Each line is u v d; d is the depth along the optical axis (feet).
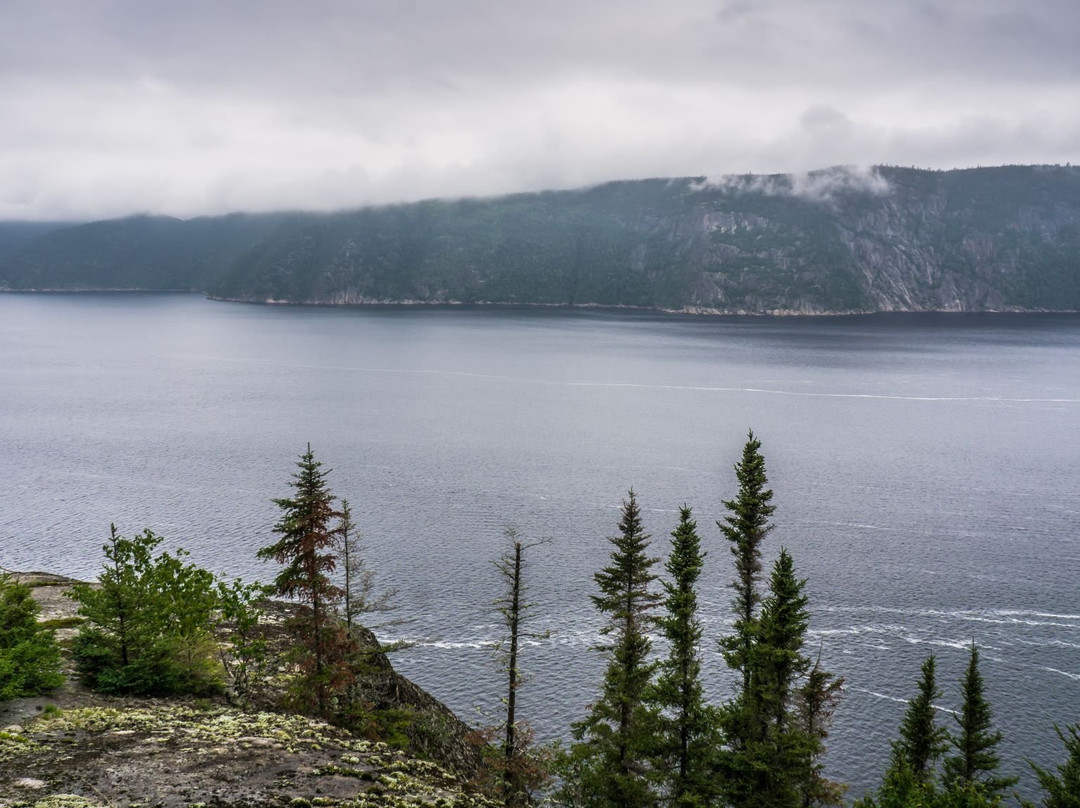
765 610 142.92
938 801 97.66
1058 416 630.74
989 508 370.53
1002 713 204.03
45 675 112.88
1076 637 241.55
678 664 129.49
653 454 487.20
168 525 332.60
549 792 169.48
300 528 122.93
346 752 110.01
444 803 97.96
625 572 135.44
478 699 209.15
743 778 123.44
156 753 98.37
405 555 303.07
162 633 126.21
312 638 126.21
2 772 88.99
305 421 592.19
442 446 506.48
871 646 235.81
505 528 335.47
